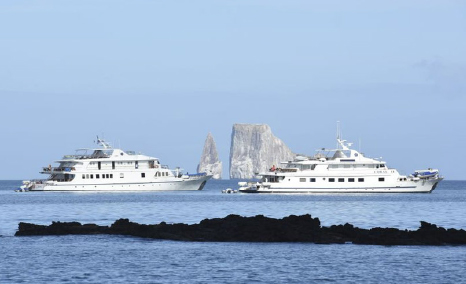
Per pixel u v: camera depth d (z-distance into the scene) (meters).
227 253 104.94
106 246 111.94
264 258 101.00
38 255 103.69
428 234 115.06
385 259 100.31
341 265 96.19
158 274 90.50
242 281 86.81
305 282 86.56
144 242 116.19
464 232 115.81
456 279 88.56
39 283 85.38
